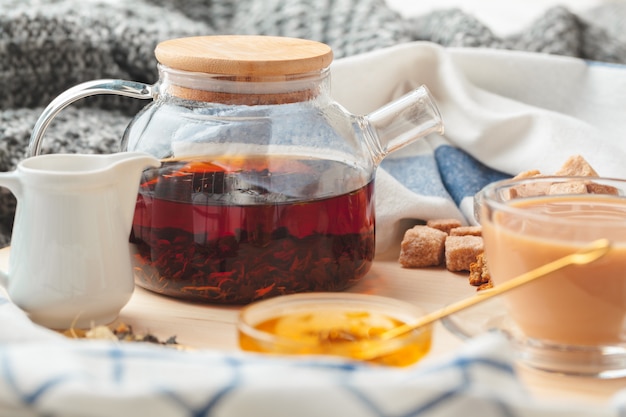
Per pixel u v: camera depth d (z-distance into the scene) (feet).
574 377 2.32
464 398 1.95
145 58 3.55
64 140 3.24
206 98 2.57
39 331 2.30
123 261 2.49
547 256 2.29
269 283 2.53
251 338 2.20
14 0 3.55
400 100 2.71
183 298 2.61
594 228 2.28
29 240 2.45
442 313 2.24
